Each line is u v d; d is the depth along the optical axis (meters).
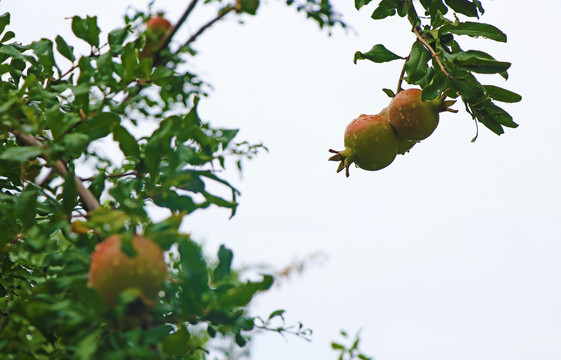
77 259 1.95
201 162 2.03
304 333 2.07
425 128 2.25
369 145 2.26
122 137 1.99
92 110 2.03
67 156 2.04
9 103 1.98
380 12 2.32
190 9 2.15
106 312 1.87
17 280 2.10
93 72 2.05
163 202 1.97
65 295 1.97
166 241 1.88
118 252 1.87
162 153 1.96
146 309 1.89
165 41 2.18
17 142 2.13
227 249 1.98
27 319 1.92
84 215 1.96
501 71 2.16
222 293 1.95
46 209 2.05
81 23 2.18
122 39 2.19
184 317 1.91
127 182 2.01
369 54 2.25
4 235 1.97
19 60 2.21
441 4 2.29
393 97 2.28
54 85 2.16
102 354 1.91
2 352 1.93
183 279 1.91
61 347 1.97
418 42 2.22
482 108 2.20
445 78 2.18
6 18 2.18
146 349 1.86
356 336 2.12
